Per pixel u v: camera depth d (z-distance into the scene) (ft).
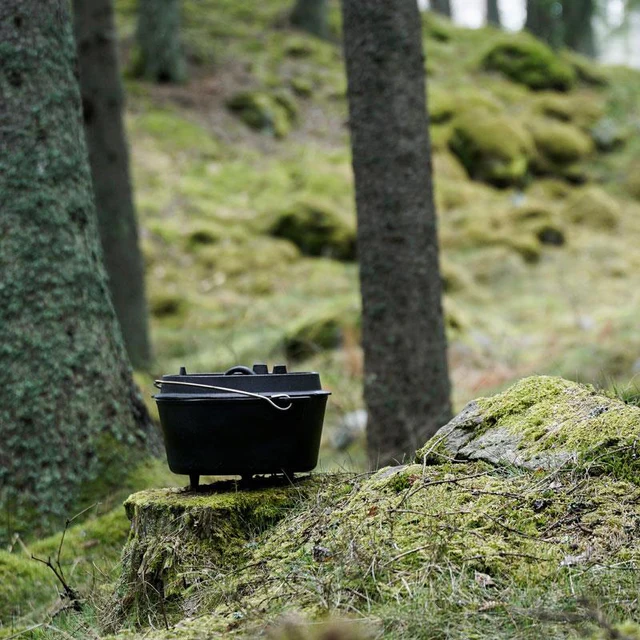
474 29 61.36
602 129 48.19
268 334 26.73
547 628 8.89
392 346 14.98
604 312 29.76
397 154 15.02
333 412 21.85
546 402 10.53
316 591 9.37
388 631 8.98
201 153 41.22
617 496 9.76
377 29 15.02
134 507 10.59
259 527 10.33
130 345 23.71
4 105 13.00
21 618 11.37
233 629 9.28
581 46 65.92
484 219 38.37
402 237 15.01
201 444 10.42
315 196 37.68
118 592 10.50
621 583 9.24
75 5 23.41
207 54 49.47
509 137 43.80
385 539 9.66
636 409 10.21
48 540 12.33
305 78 49.96
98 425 13.07
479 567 9.43
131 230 23.94
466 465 10.27
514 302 32.91
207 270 33.27
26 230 12.94
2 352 12.81
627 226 41.29
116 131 23.68
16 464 12.74
